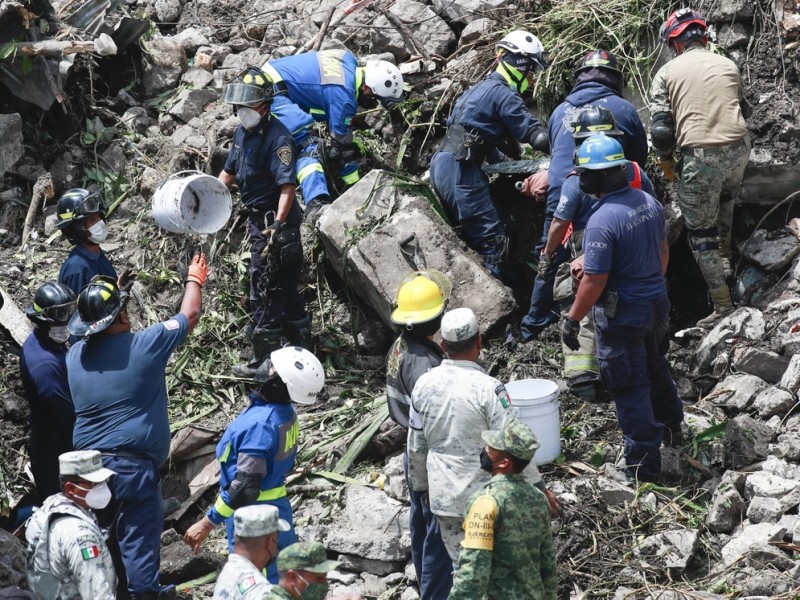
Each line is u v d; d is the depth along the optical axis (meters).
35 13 30.83
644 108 28.31
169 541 22.00
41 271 28.91
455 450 17.30
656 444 21.30
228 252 29.16
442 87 30.39
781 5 27.69
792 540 19.64
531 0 31.28
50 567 16.75
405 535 21.14
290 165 24.77
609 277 20.62
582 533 20.45
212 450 25.08
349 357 27.62
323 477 23.50
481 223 27.19
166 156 31.45
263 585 14.20
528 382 22.36
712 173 24.23
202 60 33.81
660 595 18.80
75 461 16.77
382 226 26.91
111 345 19.23
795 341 23.52
